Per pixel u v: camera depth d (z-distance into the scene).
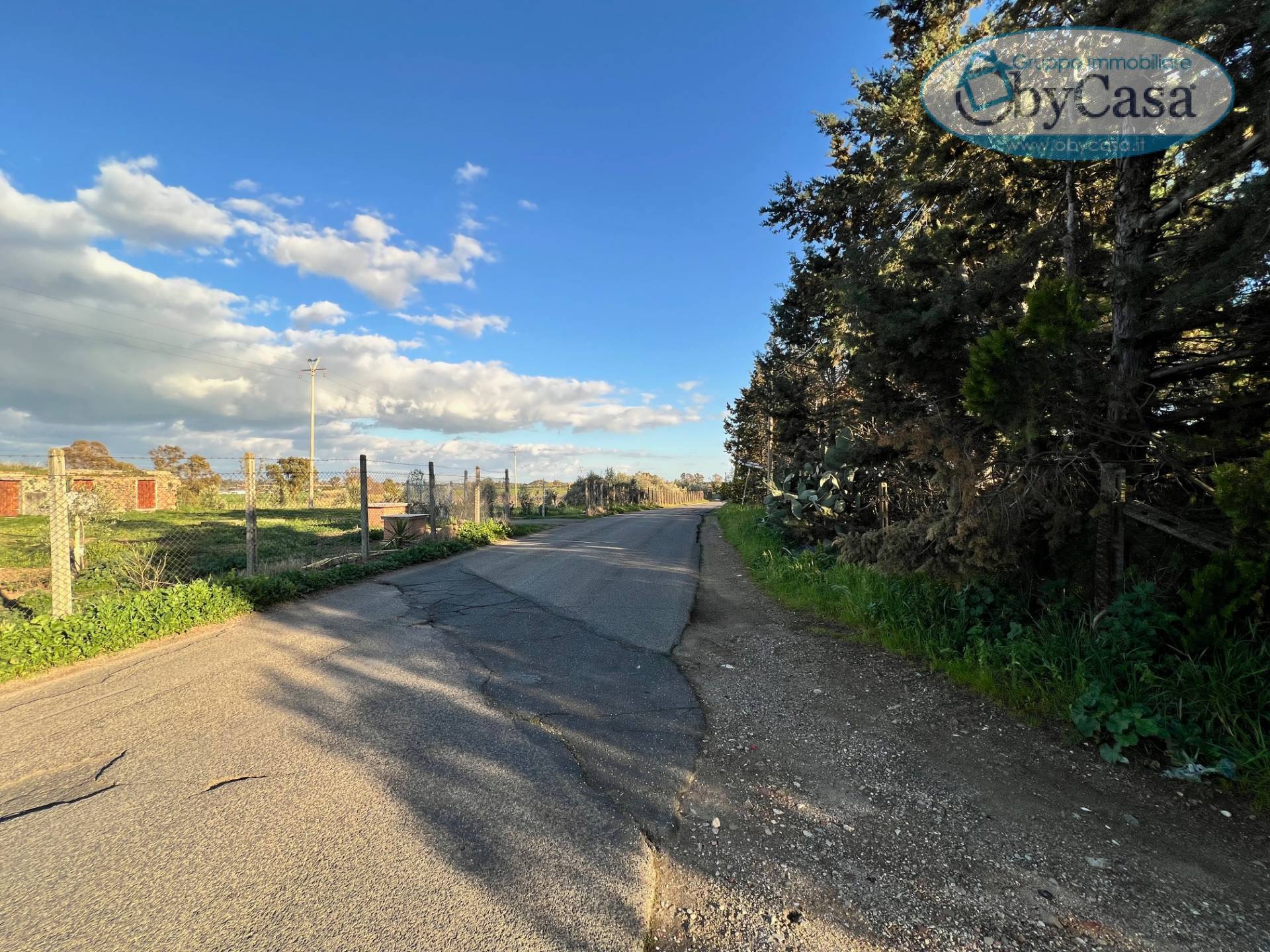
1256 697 3.00
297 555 10.46
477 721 3.76
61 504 5.38
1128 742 3.04
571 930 1.97
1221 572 3.30
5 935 1.92
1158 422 4.26
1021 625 4.42
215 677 4.55
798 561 8.60
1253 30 3.01
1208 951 1.87
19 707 3.95
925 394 5.51
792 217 9.99
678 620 6.61
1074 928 1.98
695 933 1.97
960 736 3.45
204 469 27.02
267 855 2.35
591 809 2.73
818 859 2.37
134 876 2.22
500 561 11.45
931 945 1.92
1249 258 3.11
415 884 2.18
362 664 4.91
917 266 5.26
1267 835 2.47
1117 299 4.17
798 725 3.71
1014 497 4.23
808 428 11.61
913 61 8.16
